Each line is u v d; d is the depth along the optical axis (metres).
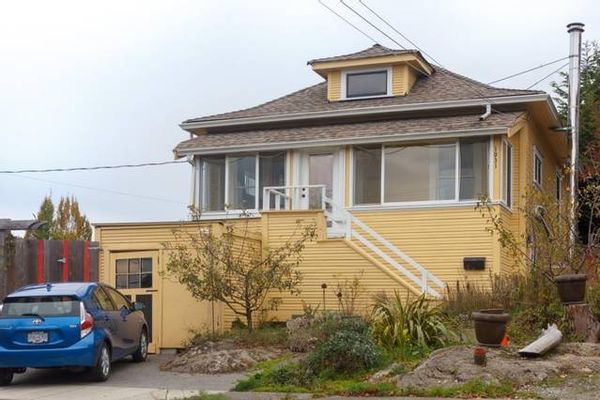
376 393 10.27
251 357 13.56
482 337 11.71
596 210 15.15
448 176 19.30
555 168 27.03
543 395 9.58
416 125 19.69
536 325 13.01
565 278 12.57
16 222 16.58
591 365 10.70
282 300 17.59
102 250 16.92
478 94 20.48
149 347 16.22
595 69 27.53
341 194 20.17
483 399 9.55
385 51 22.05
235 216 21.19
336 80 22.59
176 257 15.59
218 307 15.92
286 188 19.89
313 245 18.25
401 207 19.36
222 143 21.31
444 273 18.62
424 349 12.09
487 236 18.34
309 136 20.45
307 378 11.30
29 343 12.36
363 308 17.08
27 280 16.53
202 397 10.48
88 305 12.77
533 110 20.89
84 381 12.80
